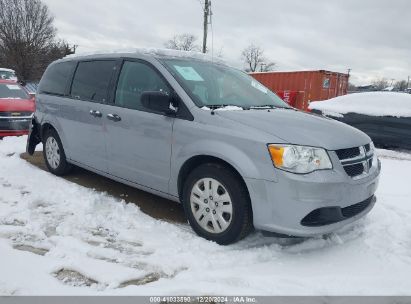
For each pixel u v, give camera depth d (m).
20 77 43.12
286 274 3.12
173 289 2.81
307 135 3.37
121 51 4.77
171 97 3.92
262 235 3.81
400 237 3.94
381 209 4.66
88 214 4.19
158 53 4.48
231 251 3.46
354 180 3.41
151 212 4.48
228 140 3.46
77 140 5.12
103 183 5.46
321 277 3.07
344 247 3.66
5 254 3.21
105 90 4.71
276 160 3.22
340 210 3.36
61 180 5.45
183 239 3.71
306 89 17.30
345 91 18.28
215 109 3.74
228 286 2.90
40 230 3.74
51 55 46.12
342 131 3.71
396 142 9.54
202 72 4.35
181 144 3.78
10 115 8.76
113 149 4.54
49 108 5.65
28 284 2.81
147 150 4.13
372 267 3.30
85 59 5.27
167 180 4.00
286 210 3.21
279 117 3.77
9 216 4.05
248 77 4.96
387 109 9.68
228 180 3.45
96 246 3.51
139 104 4.26
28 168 6.05
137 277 3.00
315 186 3.16
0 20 43.44
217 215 3.58
